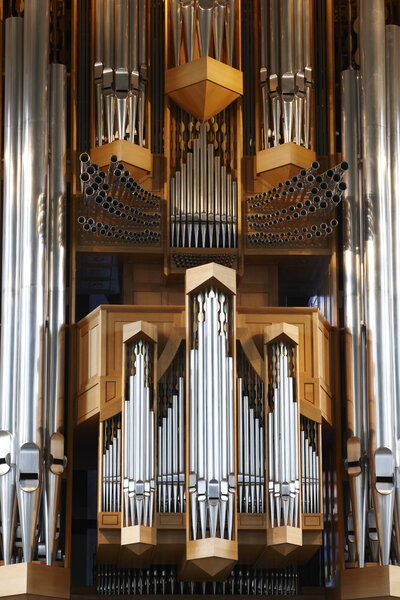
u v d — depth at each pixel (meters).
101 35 19.69
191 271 17.86
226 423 17.31
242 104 19.94
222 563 16.94
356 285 18.75
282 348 17.89
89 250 19.06
